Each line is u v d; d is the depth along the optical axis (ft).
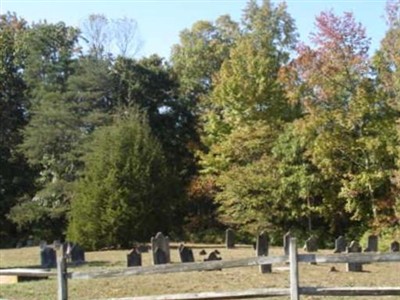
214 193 146.92
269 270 62.59
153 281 56.95
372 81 122.62
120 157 120.78
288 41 156.87
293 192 130.72
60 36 176.24
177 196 132.77
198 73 177.88
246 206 135.23
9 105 175.94
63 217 153.69
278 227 134.21
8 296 50.72
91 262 81.20
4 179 167.32
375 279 58.90
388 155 121.19
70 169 156.25
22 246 137.28
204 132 158.92
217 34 180.75
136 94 170.91
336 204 129.39
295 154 128.67
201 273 62.28
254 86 139.03
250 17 164.76
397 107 120.57
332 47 122.62
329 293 38.73
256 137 136.36
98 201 117.08
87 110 161.89
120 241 117.08
